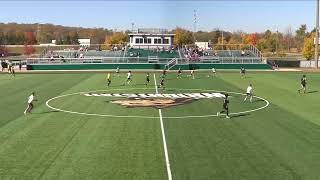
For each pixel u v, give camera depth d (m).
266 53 176.38
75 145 28.38
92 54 108.94
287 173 22.88
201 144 28.81
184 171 23.09
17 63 101.12
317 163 24.61
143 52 106.94
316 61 100.19
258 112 41.34
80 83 67.38
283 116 39.22
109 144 28.64
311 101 48.50
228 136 31.17
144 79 74.25
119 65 97.19
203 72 89.25
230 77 78.56
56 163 24.41
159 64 97.06
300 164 24.42
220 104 46.22
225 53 109.00
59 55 107.38
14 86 62.78
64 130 32.97
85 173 22.69
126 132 32.34
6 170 23.20
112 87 62.03
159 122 36.22
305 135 31.56
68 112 40.97
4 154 26.20
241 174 22.69
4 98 50.16
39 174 22.53
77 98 50.44
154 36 114.88
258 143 29.14
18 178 21.95
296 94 54.44
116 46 125.19
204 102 47.66
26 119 37.41
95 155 26.00
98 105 45.25
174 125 35.03
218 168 23.66
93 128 33.75
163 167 23.75
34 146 28.11
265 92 56.44
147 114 40.00
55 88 60.38
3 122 36.00
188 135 31.42
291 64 107.75
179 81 71.31
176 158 25.45
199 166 23.98
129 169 23.39
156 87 62.25
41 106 44.47
